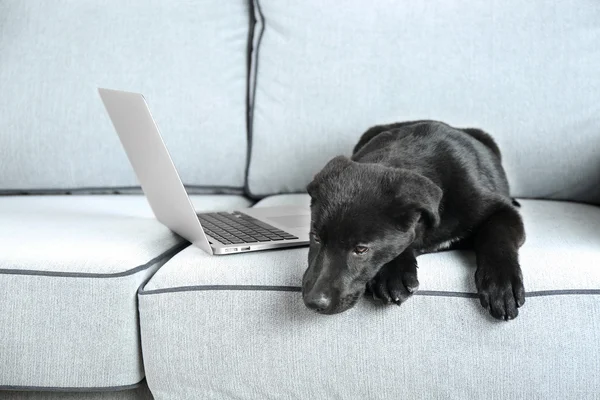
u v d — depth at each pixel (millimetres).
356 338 1599
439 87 2416
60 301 1687
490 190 1877
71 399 1819
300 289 1627
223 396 1681
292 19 2520
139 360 1729
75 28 2586
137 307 1710
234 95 2588
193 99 2545
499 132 2395
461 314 1573
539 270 1607
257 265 1683
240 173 2602
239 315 1639
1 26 2613
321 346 1613
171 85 2549
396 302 1552
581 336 1553
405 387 1598
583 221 2074
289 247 1801
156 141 1714
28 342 1706
